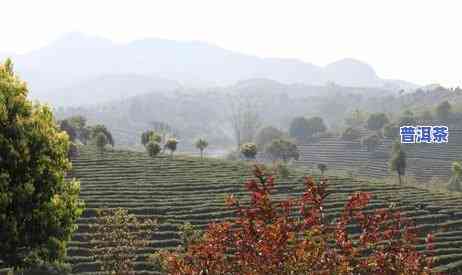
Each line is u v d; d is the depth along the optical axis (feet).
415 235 48.39
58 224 95.09
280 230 44.60
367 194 46.70
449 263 176.45
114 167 290.35
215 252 47.91
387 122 604.08
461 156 485.56
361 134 603.26
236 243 46.98
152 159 321.32
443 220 226.99
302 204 47.67
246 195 244.63
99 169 283.38
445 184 388.57
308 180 48.24
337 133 613.93
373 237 46.37
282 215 47.47
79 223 187.62
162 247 175.11
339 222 46.80
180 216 207.62
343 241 45.60
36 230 92.63
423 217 224.74
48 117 98.22
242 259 45.62
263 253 44.47
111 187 248.11
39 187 93.25
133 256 148.77
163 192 244.42
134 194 238.68
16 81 94.79
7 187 87.56
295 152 437.99
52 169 94.79
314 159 547.90
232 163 329.11
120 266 125.49
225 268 47.47
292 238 45.68
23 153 89.56
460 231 209.87
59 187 97.14
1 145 87.71
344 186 278.26
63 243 97.50
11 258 92.48
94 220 190.70
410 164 482.28
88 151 330.54
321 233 46.47
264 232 44.70
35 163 92.32
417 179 449.48
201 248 48.42
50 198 94.32
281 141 440.86
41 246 94.84
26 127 91.76
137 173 280.72
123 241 125.59
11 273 124.67
